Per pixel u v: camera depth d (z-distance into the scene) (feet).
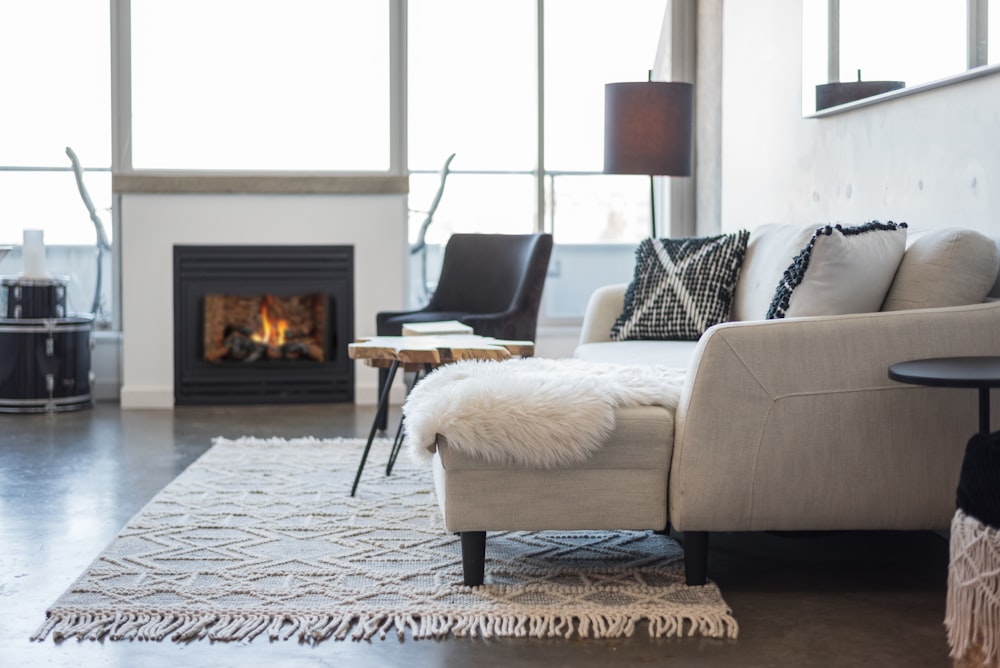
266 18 20.08
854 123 12.52
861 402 8.38
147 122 19.88
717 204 19.61
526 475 8.47
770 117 15.02
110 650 7.37
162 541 9.95
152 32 19.85
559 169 21.22
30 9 20.10
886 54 11.58
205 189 19.20
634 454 8.48
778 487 8.40
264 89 20.12
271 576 8.91
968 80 10.11
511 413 8.24
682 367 10.91
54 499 11.93
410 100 20.79
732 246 13.28
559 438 8.23
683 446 8.36
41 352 18.34
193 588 8.57
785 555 9.70
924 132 10.97
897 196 11.55
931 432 8.45
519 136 21.08
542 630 7.69
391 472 13.06
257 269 19.42
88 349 19.02
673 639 7.61
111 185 19.36
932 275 9.32
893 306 9.59
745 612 8.18
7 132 20.21
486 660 7.22
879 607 8.28
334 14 20.20
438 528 10.46
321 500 11.59
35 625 7.87
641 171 16.79
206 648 7.41
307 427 16.85
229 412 18.51
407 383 19.30
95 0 20.15
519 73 20.98
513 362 9.87
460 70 20.85
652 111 16.70
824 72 13.10
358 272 19.60
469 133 20.97
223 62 20.01
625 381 8.72
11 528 10.68
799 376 8.32
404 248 19.97
